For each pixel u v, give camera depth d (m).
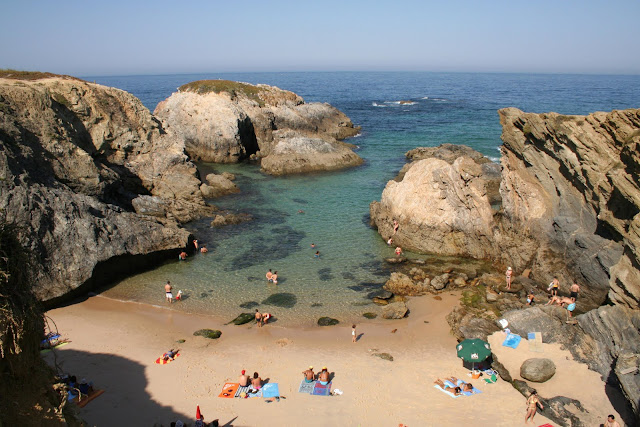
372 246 42.91
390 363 25.69
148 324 30.12
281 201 56.09
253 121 82.56
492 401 22.20
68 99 50.12
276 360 26.08
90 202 37.97
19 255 11.42
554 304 29.11
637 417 18.81
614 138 27.86
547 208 34.34
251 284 35.81
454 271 37.38
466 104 160.38
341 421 20.94
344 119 103.31
